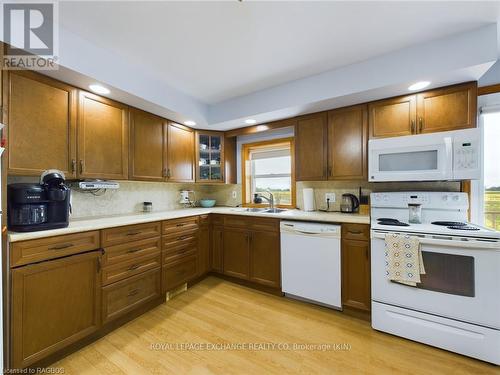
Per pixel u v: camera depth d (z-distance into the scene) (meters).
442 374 1.41
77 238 1.64
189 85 2.45
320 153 2.51
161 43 1.76
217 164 3.34
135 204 2.79
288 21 1.53
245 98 2.69
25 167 1.57
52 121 1.72
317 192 2.87
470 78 1.79
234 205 3.62
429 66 1.75
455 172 1.79
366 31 1.63
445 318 1.59
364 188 2.56
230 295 2.49
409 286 1.70
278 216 2.43
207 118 2.95
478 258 1.50
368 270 1.96
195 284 2.79
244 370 1.45
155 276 2.22
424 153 1.92
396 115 2.11
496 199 1.98
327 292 2.15
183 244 2.54
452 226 1.74
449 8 1.42
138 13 1.45
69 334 1.57
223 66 2.09
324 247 2.16
